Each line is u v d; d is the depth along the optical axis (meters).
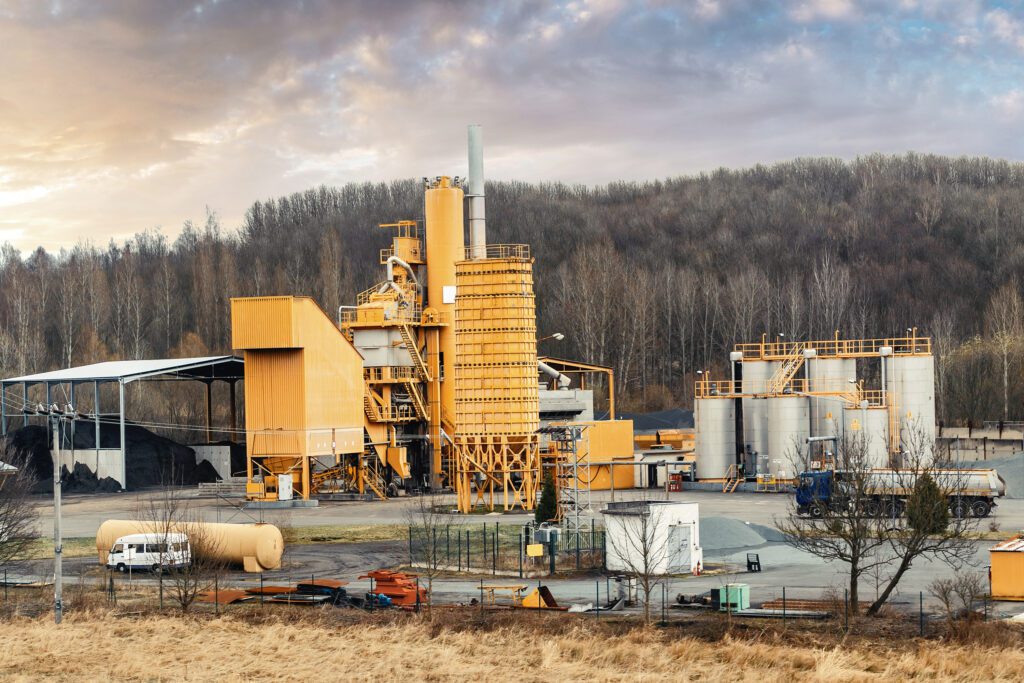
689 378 176.62
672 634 41.84
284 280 189.12
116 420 111.25
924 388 100.50
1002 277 196.00
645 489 100.94
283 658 40.28
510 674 37.25
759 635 41.12
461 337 85.25
